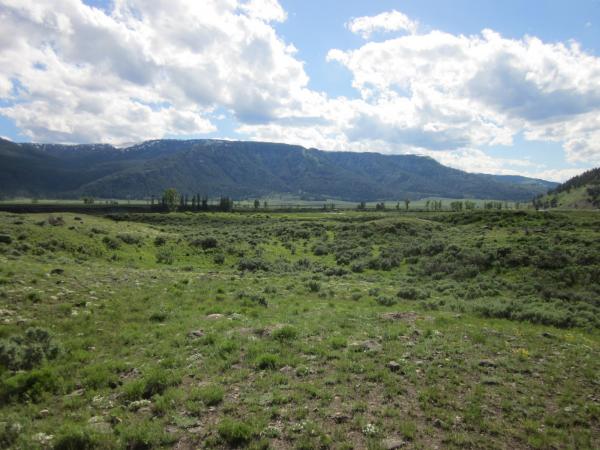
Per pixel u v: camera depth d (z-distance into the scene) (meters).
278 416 8.80
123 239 44.94
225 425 8.08
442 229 61.59
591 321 21.39
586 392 10.75
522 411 9.44
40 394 9.85
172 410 9.06
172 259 42.25
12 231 36.69
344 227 68.19
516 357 13.34
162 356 12.75
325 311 19.77
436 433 8.31
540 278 30.80
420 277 36.09
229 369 11.55
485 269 34.97
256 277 32.81
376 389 10.29
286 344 13.63
